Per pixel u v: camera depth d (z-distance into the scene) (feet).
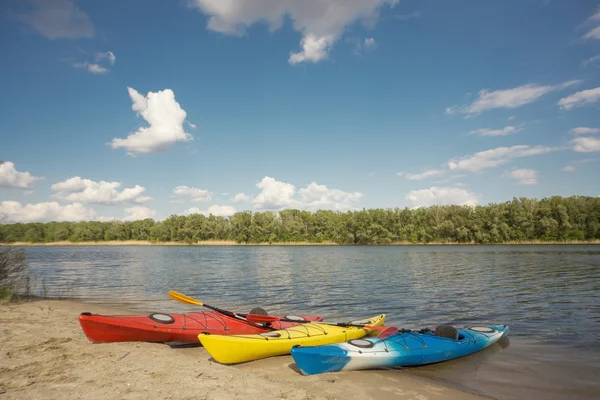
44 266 118.73
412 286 65.21
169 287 66.80
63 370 19.92
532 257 137.69
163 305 48.32
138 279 79.92
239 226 349.82
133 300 52.29
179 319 29.25
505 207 272.31
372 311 44.24
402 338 25.99
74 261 144.25
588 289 60.08
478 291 58.85
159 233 383.65
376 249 232.32
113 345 25.76
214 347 23.30
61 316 37.47
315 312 43.83
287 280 75.87
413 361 24.30
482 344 28.09
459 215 282.56
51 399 16.02
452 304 48.16
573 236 250.98
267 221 350.84
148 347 25.71
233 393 17.66
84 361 21.62
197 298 54.03
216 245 364.79
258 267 109.91
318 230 343.87
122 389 17.47
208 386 18.39
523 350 28.19
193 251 241.35
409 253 179.42
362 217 307.99
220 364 23.29
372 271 93.40
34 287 64.44
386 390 20.02
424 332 27.86
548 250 186.29
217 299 53.31
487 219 268.62
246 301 51.52
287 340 26.05
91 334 25.82
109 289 64.34
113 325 26.23
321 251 219.41
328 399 18.04
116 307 46.19
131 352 24.09
